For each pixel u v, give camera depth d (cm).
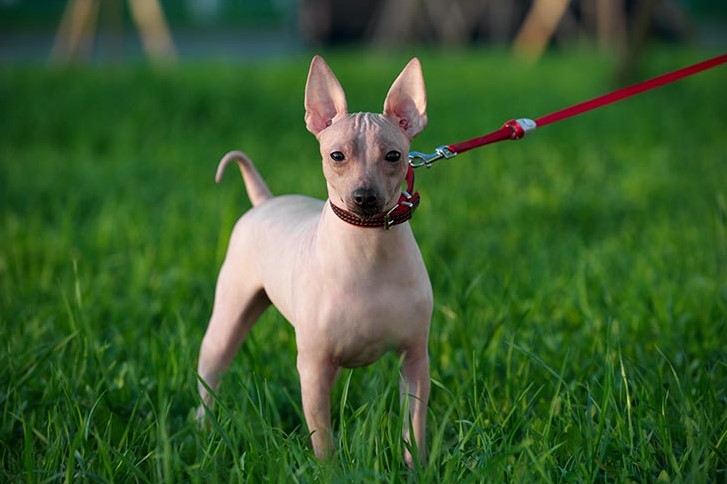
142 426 609
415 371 545
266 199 670
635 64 2138
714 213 1028
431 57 3061
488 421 570
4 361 663
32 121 1823
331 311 521
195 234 1055
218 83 2242
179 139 1692
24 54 3438
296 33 3825
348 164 498
